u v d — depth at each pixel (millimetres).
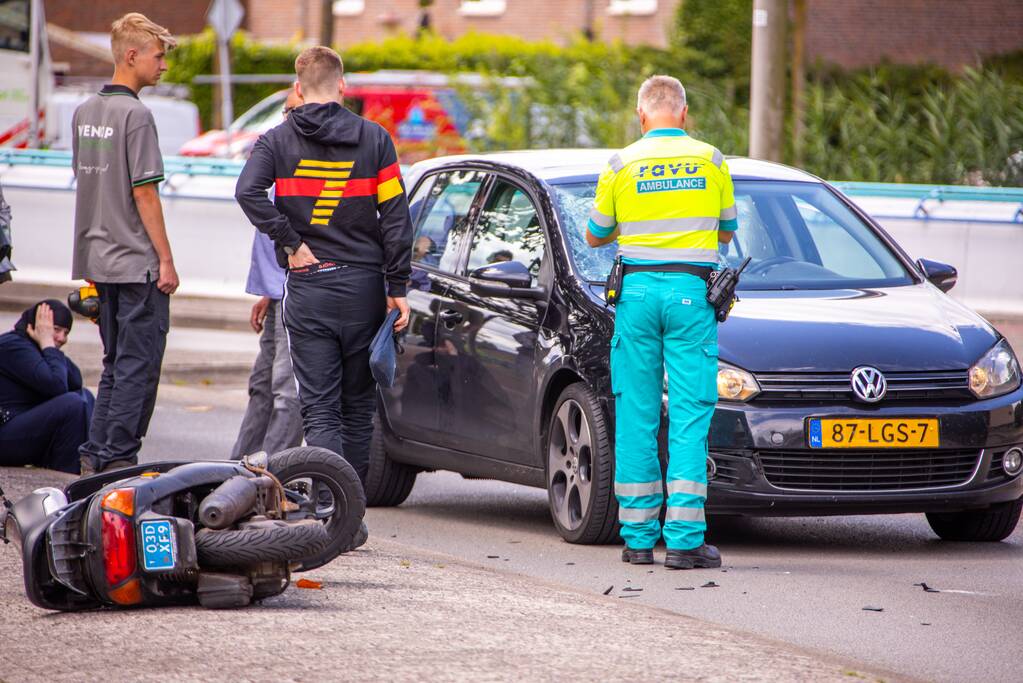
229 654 12742
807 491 19469
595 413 20344
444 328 23281
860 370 19672
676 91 19500
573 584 18500
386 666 12477
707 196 19031
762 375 19641
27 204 53188
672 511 19219
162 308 21281
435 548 20906
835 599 17766
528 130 63250
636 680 12359
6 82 71438
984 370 20234
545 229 22219
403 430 24062
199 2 124812
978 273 46250
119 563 14031
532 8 112688
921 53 105750
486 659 12859
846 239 23078
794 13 77688
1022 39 105125
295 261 17906
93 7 122812
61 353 23844
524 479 21984
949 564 19953
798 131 60156
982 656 15328
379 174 18031
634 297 19078
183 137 84188
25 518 14492
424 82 76062
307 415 18078
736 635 14422
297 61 18172
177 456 27766
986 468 20031
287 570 14688
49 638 13320
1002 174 57781
